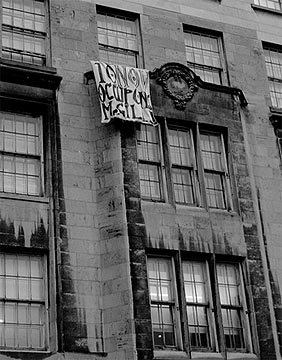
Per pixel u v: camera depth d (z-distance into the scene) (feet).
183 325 58.08
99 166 61.21
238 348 60.70
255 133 72.43
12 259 55.98
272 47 80.64
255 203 67.62
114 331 55.16
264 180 70.13
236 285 63.31
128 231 58.08
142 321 55.26
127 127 62.28
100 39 69.31
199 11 76.43
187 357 56.75
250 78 75.87
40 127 61.98
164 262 60.39
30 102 61.77
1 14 65.10
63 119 62.23
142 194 62.08
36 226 57.16
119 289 56.08
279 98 77.97
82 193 59.88
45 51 65.77
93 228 58.90
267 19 81.41
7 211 56.54
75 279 56.34
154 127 65.51
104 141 61.82
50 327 54.49
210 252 62.13
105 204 59.57
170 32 73.05
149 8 73.10
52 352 53.01
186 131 67.26
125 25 71.56
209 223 63.31
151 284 58.80
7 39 64.54
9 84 61.26
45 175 59.98
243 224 65.21
